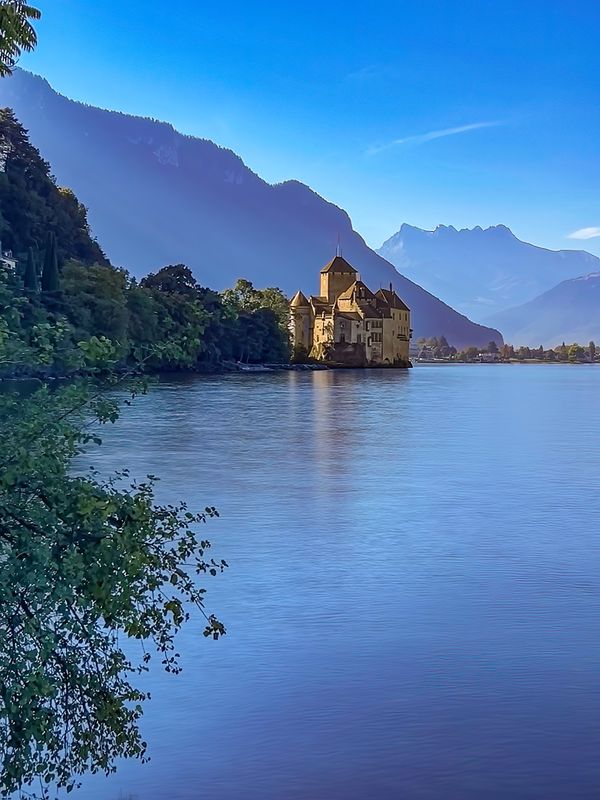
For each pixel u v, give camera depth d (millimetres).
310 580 27359
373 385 169000
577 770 15711
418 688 19141
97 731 13258
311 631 22641
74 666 13023
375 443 66938
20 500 12867
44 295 131875
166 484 45875
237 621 23344
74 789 15188
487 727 17281
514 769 15742
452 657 20875
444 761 16016
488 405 116750
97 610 12891
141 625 13281
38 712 12141
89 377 14234
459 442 68438
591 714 17859
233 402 109500
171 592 25516
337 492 43938
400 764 15961
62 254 186500
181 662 20438
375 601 25344
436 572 28484
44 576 12203
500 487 46000
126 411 94188
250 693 18828
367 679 19656
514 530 35031
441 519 37219
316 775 15492
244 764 15961
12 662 12109
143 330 147500
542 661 20688
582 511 39188
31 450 13016
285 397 121375
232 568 28672
